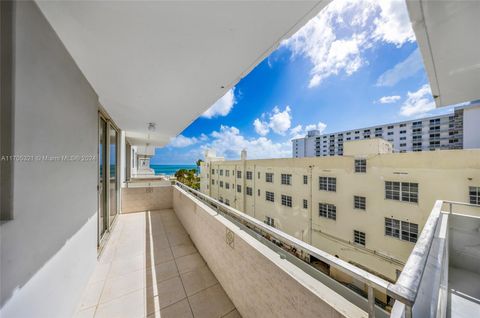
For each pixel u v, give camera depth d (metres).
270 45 1.34
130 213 4.54
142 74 1.74
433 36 0.89
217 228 2.01
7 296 0.74
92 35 1.20
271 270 1.15
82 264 1.65
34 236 0.93
